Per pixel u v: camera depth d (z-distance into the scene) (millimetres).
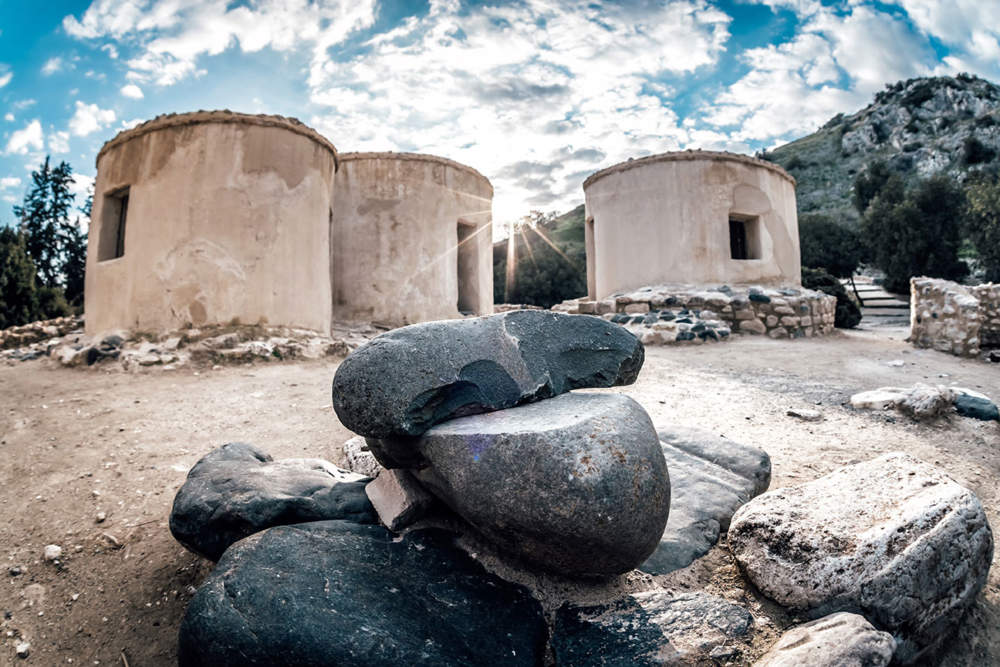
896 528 2127
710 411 4695
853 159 54000
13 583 2459
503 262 25344
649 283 10156
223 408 4727
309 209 7492
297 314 7254
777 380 5852
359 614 1804
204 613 1789
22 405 4781
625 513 1831
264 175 7047
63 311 14703
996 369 6453
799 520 2312
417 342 2223
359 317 9328
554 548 1914
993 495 3117
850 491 2490
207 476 2604
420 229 9703
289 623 1735
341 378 2213
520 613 2006
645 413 2133
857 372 6250
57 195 22797
